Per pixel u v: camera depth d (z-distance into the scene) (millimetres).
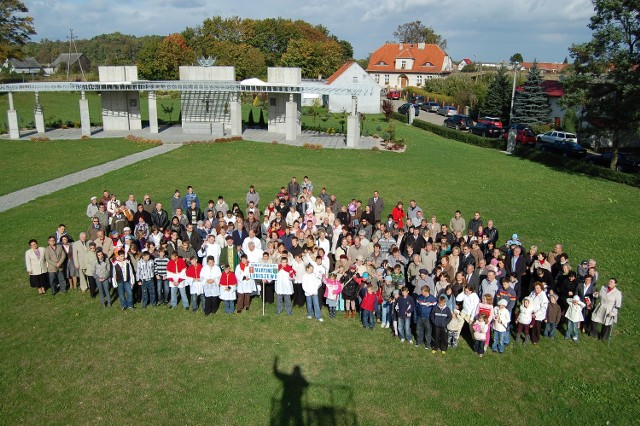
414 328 13922
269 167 30891
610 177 30984
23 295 14953
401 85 94688
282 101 43000
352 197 25359
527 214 23812
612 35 29656
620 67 30172
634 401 11047
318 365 11969
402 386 11305
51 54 148625
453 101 70250
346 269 14375
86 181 27094
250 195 20016
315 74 87562
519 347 13000
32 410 10273
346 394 10992
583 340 13422
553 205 25391
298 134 43094
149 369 11625
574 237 20797
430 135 47750
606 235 21094
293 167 31094
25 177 27891
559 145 38344
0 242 18688
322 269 14266
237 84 41500
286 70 42438
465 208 24312
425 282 13406
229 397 10773
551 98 51094
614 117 31688
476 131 47562
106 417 10117
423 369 11945
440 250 15508
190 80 46125
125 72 42906
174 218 16422
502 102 55562
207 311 14086
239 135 40500
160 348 12445
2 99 65438
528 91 49938
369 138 41938
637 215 24078
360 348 12750
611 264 18078
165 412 10289
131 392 10852
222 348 12531
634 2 29125
